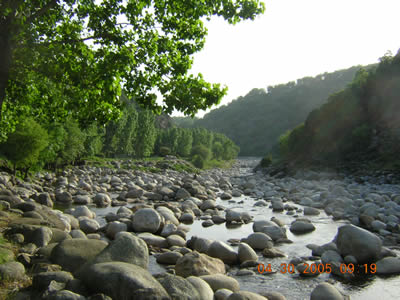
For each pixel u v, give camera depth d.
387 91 50.59
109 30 7.12
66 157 37.97
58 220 9.84
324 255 7.72
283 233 10.26
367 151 43.59
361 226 11.85
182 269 6.54
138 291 4.10
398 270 7.04
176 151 98.19
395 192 20.70
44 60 6.48
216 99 7.41
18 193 17.94
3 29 5.61
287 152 69.75
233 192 23.84
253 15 7.52
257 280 6.72
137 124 73.94
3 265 5.22
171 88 7.46
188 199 18.03
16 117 10.66
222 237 10.59
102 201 17.59
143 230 10.45
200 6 7.56
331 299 5.36
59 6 7.20
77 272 5.06
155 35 7.70
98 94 7.14
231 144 128.88
